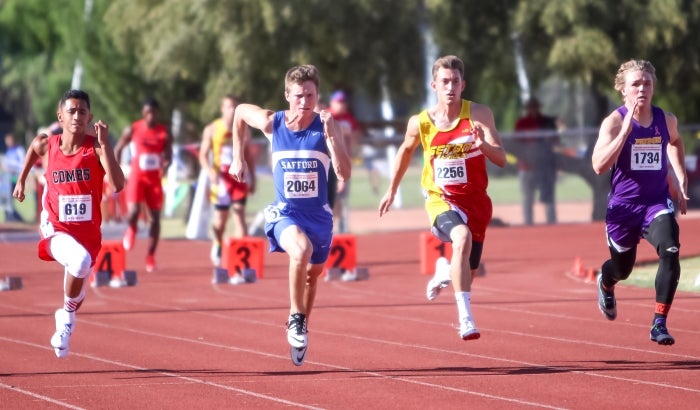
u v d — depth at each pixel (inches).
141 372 791.7
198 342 932.6
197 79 2844.5
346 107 2373.3
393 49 2687.0
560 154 2304.4
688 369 772.6
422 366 805.9
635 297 1174.3
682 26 2522.1
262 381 753.0
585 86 2881.4
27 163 824.3
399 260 1699.1
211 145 1521.9
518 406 662.5
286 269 1568.7
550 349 873.5
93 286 1368.1
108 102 3329.2
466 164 819.4
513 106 4328.3
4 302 1226.0
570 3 2514.8
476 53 2684.5
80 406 677.9
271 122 771.4
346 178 753.6
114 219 2603.3
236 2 2588.6
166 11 2746.1
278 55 2613.2
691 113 2982.3
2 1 4825.3
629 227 823.1
